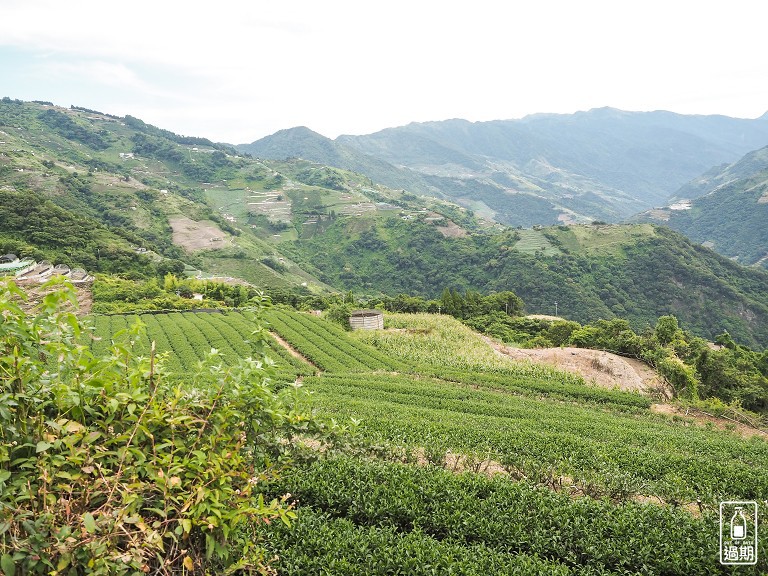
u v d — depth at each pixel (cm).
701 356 5100
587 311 13050
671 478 1778
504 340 7731
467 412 3312
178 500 508
